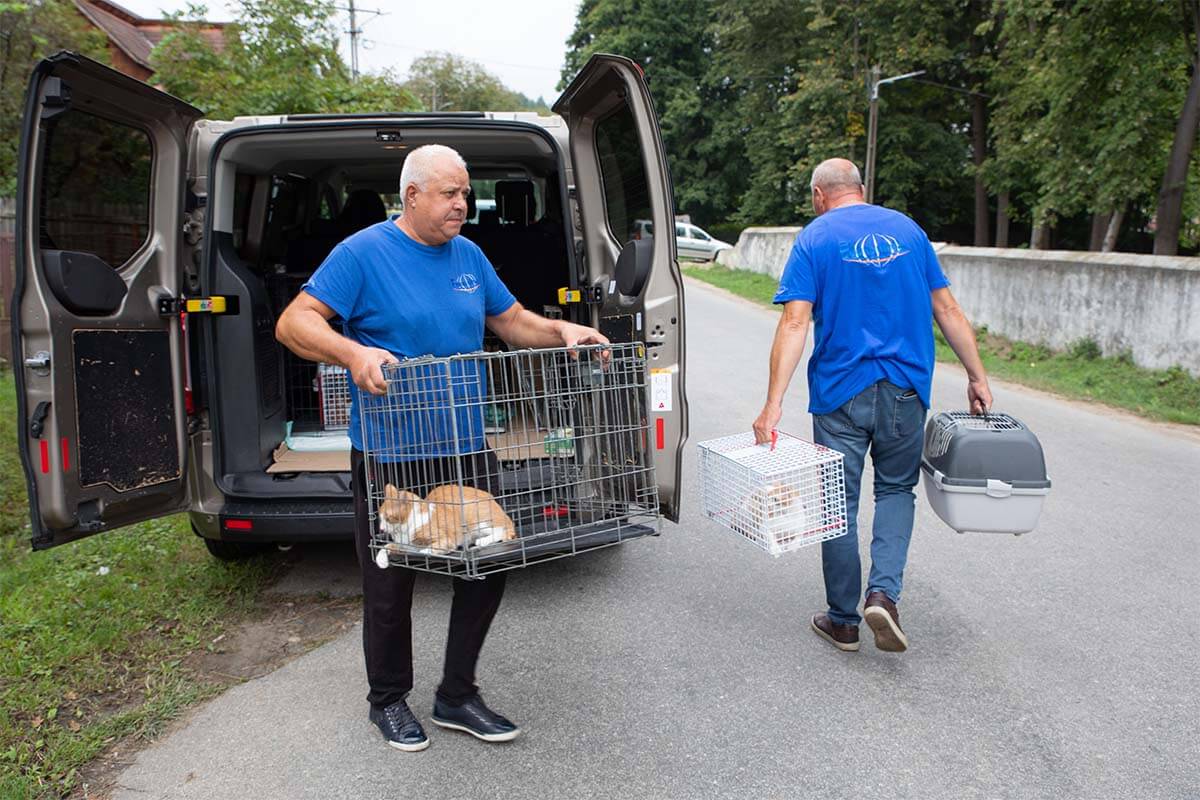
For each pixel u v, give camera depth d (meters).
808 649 3.46
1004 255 11.55
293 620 3.86
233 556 4.42
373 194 5.44
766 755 2.74
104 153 3.32
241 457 3.97
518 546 2.57
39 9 10.11
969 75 26.67
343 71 10.47
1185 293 8.87
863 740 2.82
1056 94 14.82
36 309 3.02
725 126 37.12
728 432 6.85
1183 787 2.57
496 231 5.05
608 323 3.93
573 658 3.41
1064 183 15.12
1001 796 2.54
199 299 3.66
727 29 32.38
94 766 2.76
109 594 4.04
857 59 27.39
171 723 3.00
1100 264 9.94
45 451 3.07
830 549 3.33
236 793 2.60
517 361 2.66
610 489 2.87
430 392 2.52
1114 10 13.45
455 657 2.80
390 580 2.68
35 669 3.35
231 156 3.91
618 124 3.73
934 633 3.57
